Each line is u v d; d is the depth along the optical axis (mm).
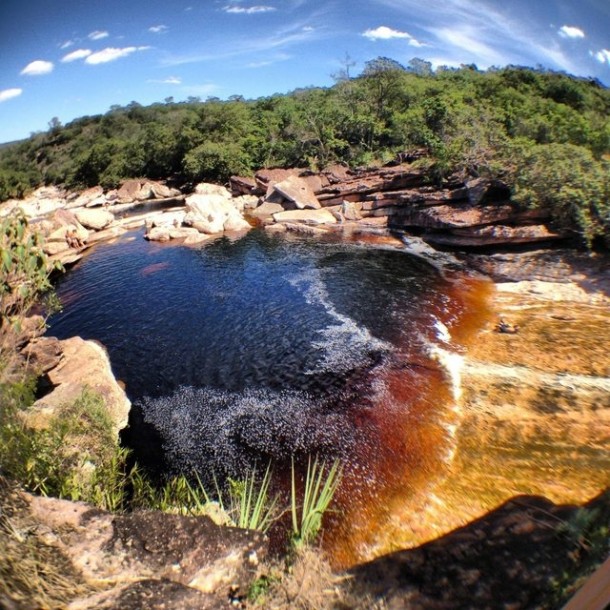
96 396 10234
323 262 28453
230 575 4109
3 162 66312
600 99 23781
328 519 9562
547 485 9484
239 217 39531
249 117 66938
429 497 9875
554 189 23781
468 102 39750
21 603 2855
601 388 12617
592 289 20000
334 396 14312
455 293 21953
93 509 4355
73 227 35906
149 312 22125
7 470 5387
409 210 33375
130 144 69375
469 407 12852
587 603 3133
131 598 3387
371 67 53000
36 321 11070
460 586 4355
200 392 15125
